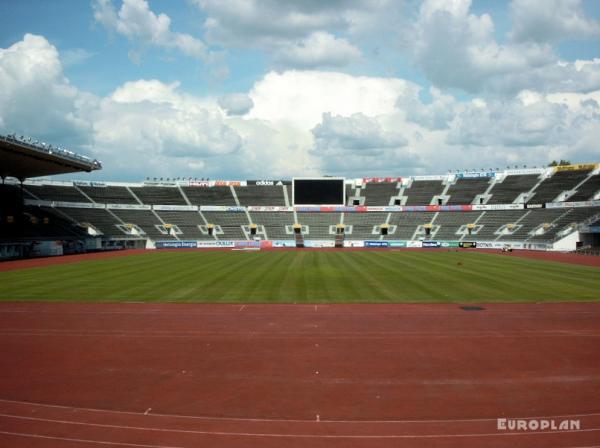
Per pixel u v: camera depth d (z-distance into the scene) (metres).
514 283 41.25
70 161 71.12
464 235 95.38
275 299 33.47
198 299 33.47
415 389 16.66
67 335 24.12
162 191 111.94
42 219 88.06
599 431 13.48
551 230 88.94
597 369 18.77
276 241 97.62
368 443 12.74
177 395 16.16
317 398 15.88
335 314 28.80
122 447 12.55
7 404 15.45
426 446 12.57
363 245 96.81
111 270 51.50
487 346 22.02
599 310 29.92
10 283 41.38
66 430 13.58
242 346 22.09
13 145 59.31
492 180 109.94
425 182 113.81
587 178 100.56
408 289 37.81
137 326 25.91
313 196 107.00
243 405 15.31
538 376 17.95
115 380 17.62
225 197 112.12
